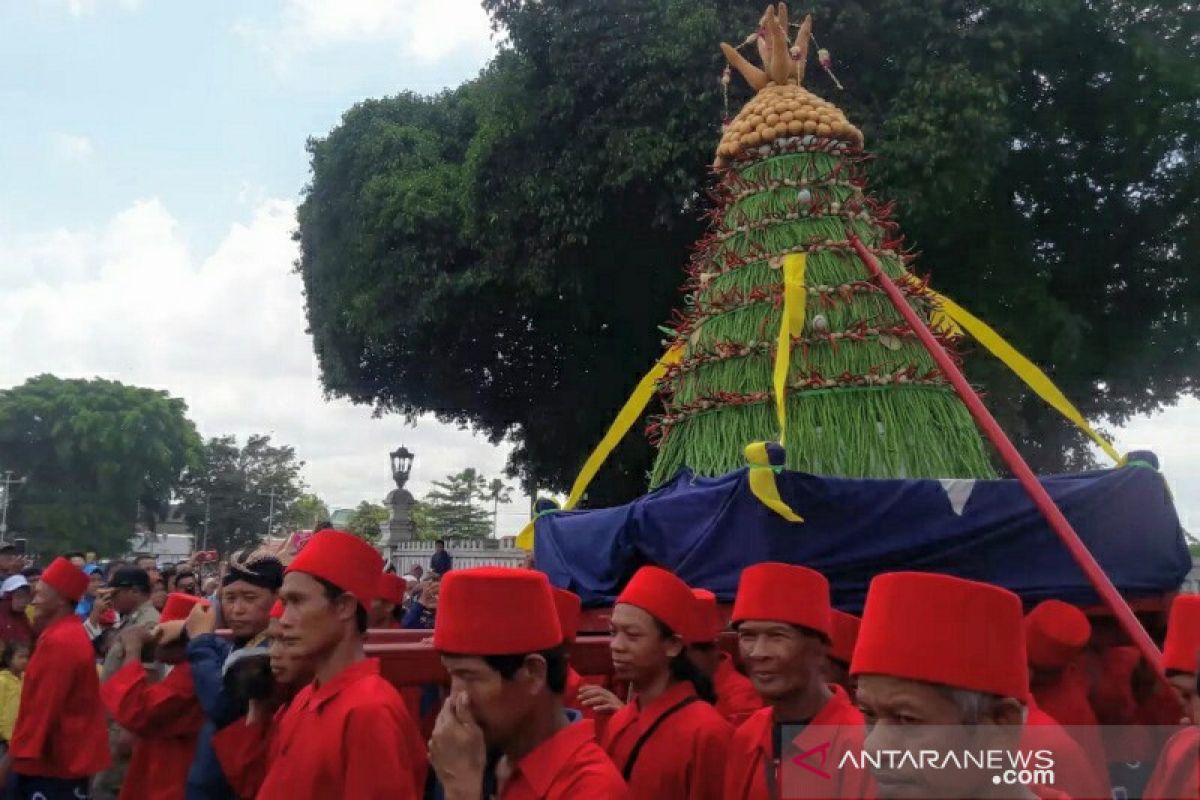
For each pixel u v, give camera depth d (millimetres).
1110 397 19438
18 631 9672
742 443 6250
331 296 21500
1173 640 3299
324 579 3541
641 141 15273
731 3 15984
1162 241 17859
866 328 6324
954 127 14406
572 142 16250
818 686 3508
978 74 14758
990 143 14688
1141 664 5000
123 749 6672
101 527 62781
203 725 4711
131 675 4980
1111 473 5852
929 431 6203
